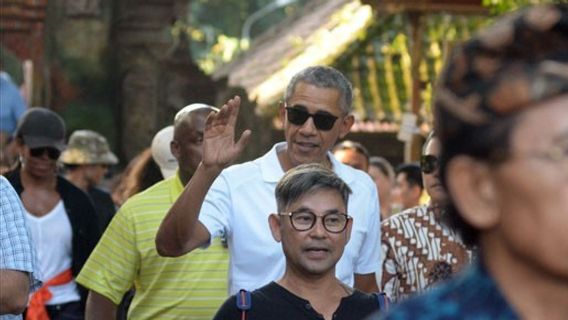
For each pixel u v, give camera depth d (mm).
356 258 6895
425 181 7547
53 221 9844
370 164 12492
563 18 2117
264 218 6598
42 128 9828
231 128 6070
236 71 34688
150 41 25750
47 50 24922
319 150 6922
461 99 2135
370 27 29078
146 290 7641
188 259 7520
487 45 2123
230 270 6699
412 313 2141
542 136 2070
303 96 6910
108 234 7777
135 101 25625
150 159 10000
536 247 2084
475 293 2141
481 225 2145
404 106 27969
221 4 59594
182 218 6148
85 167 13211
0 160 12641
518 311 2129
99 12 25281
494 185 2127
